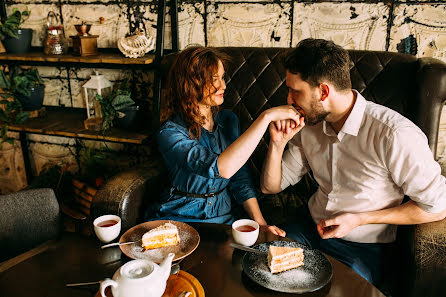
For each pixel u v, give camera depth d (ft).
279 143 5.31
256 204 5.75
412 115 5.67
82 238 4.36
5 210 4.44
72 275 3.67
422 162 4.33
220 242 4.23
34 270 3.75
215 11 7.47
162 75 7.25
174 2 7.54
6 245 4.47
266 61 6.69
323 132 5.13
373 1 6.51
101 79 8.11
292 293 3.40
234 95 6.80
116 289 3.00
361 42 6.81
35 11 8.71
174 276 3.56
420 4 6.31
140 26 8.07
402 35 6.57
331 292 3.42
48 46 8.27
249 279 3.62
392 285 4.98
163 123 5.66
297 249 3.72
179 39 7.93
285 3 6.98
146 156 8.84
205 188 5.53
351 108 4.75
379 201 4.83
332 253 5.00
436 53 6.51
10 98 8.86
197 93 5.32
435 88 5.39
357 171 4.86
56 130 8.08
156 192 6.29
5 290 3.46
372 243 5.06
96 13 8.29
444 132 6.82
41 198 4.71
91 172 8.61
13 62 9.13
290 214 6.50
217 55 5.42
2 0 8.82
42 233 4.72
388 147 4.46
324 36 6.97
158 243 4.00
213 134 5.80
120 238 4.17
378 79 6.04
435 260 4.15
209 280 3.60
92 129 8.16
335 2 6.70
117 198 5.51
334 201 5.15
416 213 4.45
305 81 4.44
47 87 9.30
